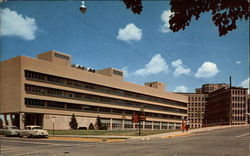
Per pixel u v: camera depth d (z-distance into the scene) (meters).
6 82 58.41
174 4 2.32
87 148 15.70
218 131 33.91
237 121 100.50
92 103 72.38
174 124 109.25
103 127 70.88
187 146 15.20
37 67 58.59
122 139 24.56
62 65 64.50
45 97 60.19
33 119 61.47
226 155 10.75
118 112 81.81
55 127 61.88
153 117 96.44
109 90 78.44
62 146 17.78
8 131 34.22
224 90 109.50
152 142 19.52
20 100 55.06
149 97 95.12
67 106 65.81
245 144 15.41
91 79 71.88
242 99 101.69
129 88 85.44
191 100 138.12
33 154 13.05
